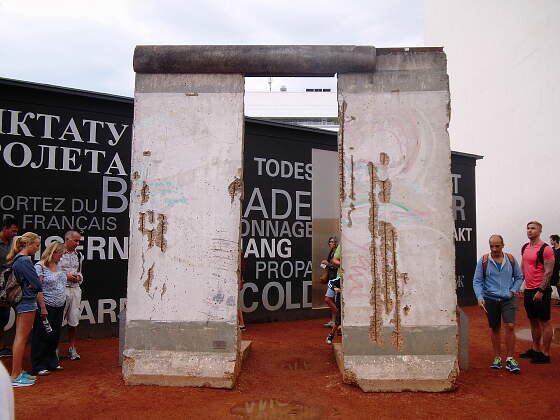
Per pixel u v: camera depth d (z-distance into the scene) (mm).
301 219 11141
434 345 5852
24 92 8297
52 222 8422
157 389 5715
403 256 5984
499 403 5316
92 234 8750
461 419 4848
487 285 6742
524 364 6973
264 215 10625
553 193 15461
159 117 6254
